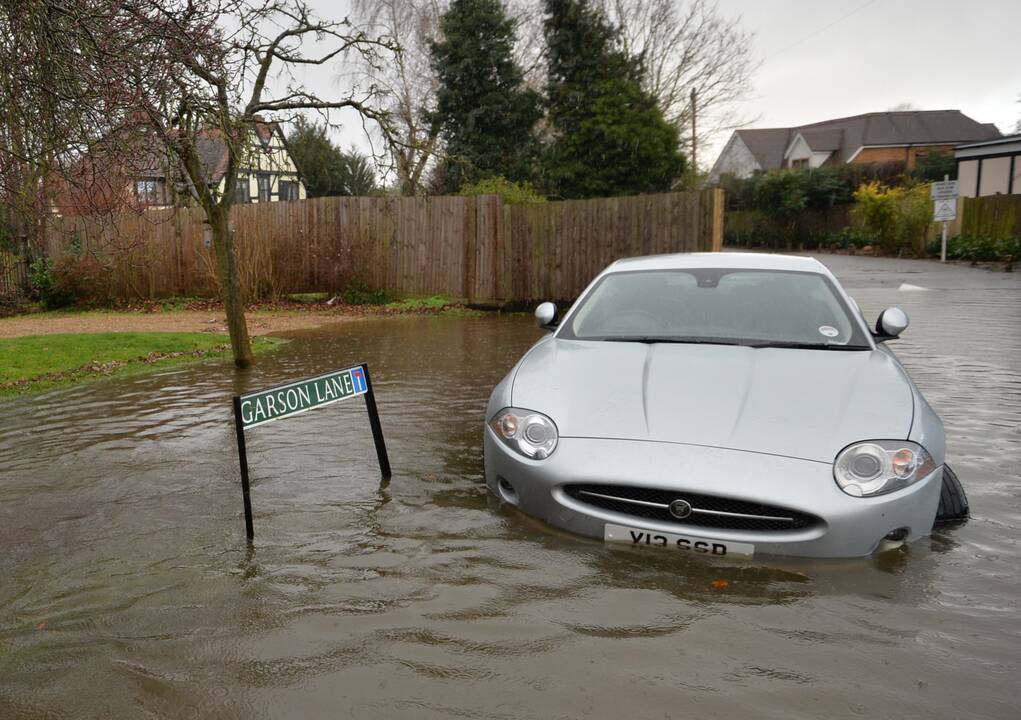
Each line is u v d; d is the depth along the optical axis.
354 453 4.89
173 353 9.31
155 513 3.85
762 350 3.88
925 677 2.32
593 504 3.29
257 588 2.98
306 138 10.60
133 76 4.19
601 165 21.98
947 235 25.36
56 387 7.38
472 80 24.14
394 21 26.42
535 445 3.43
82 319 14.71
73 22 3.82
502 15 24.34
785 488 2.94
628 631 2.62
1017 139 28.78
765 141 59.16
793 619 2.67
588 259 13.91
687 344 4.04
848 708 2.17
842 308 4.27
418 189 16.77
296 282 16.47
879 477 3.00
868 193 28.50
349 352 9.36
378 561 3.22
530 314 14.09
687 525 3.09
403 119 24.80
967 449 4.73
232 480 4.37
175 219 17.00
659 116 22.16
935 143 48.31
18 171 4.34
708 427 3.21
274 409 3.65
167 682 2.35
